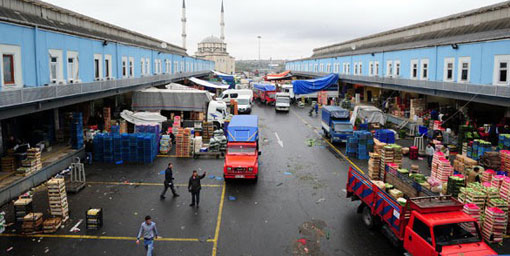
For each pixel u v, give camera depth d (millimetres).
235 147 19312
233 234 12547
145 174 19156
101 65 25547
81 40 22297
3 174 16422
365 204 13305
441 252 9008
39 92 15328
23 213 13008
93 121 25734
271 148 25797
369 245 11828
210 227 13055
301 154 24109
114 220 13523
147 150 21453
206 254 11234
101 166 20531
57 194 13102
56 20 22906
